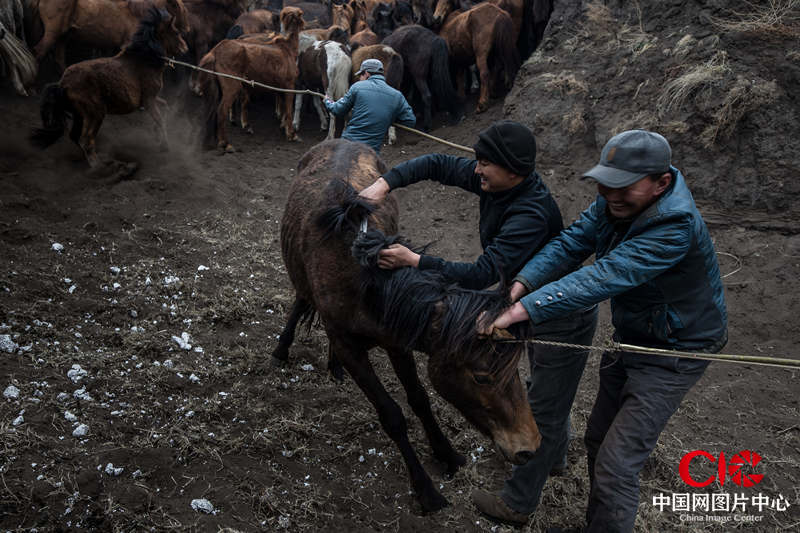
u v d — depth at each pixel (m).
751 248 5.22
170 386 3.23
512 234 2.28
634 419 2.17
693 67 5.91
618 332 2.39
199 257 4.94
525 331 2.05
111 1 8.29
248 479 2.68
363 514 2.67
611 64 6.75
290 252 2.99
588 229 2.33
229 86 7.87
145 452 2.67
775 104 5.44
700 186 5.64
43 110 6.02
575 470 3.16
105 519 2.28
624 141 1.98
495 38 8.72
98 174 6.27
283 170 7.53
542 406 2.51
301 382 3.60
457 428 3.35
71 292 3.92
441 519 2.70
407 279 2.20
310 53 9.23
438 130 9.12
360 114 4.79
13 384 2.89
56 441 2.61
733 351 4.34
